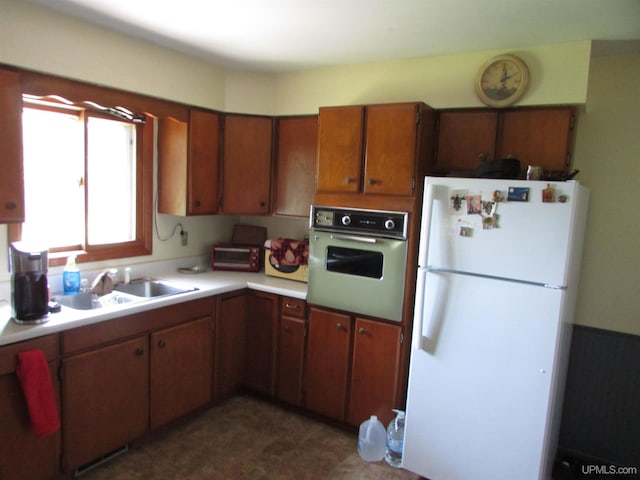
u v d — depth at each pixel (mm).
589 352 2508
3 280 2209
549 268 1849
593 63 2416
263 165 3145
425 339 2135
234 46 2551
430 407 2152
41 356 1826
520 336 1923
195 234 3303
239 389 3139
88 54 2254
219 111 3047
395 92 2713
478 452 2057
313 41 2414
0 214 1945
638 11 1841
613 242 2436
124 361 2223
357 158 2496
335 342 2639
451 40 2297
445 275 2057
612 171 2412
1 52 1928
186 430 2631
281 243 3043
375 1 1858
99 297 2477
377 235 2439
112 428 2213
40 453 1916
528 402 1929
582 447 2566
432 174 2537
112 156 2727
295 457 2424
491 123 2453
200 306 2645
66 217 2516
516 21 2004
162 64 2627
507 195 1903
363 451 2451
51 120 2391
